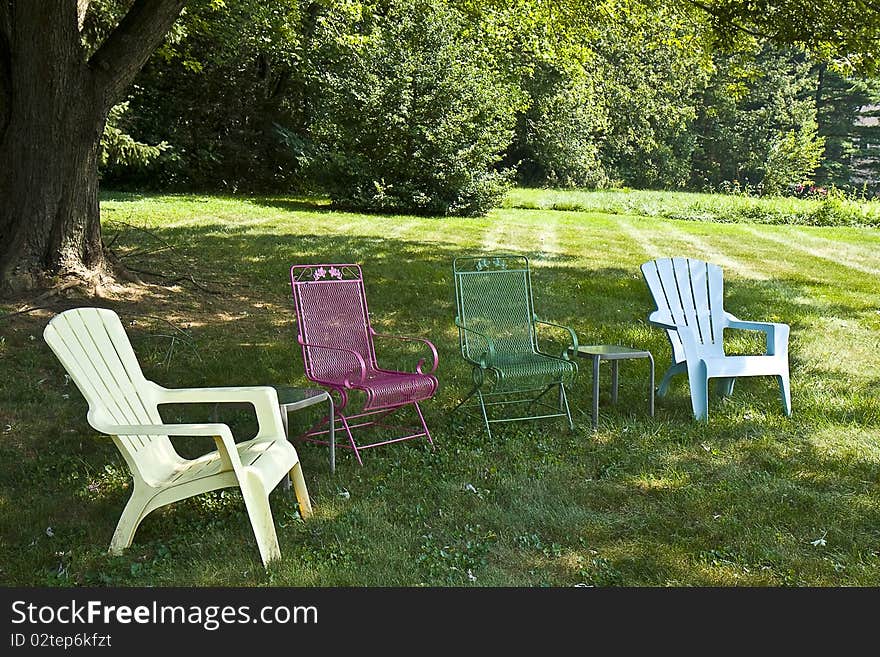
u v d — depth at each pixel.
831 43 9.00
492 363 5.04
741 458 4.59
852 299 9.84
